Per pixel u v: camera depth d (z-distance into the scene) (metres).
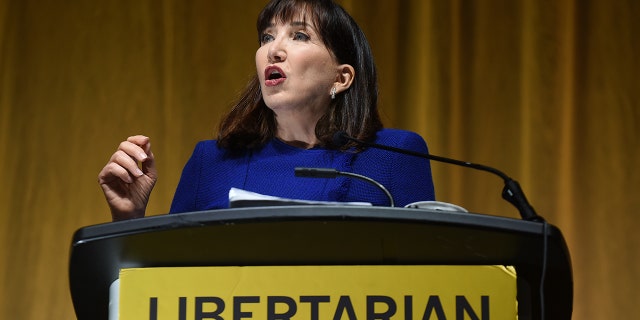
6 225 8.20
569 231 8.07
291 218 2.26
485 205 8.05
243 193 2.56
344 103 4.08
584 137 8.20
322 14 4.07
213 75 8.28
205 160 4.07
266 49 4.01
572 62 8.20
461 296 2.45
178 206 4.04
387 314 2.43
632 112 8.20
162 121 8.26
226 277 2.46
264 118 4.11
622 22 8.28
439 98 8.11
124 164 3.65
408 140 3.95
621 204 8.11
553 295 2.54
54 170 8.26
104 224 2.35
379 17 8.19
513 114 8.17
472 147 8.11
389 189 3.78
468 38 8.26
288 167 3.88
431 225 2.28
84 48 8.39
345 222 2.27
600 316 8.01
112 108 8.30
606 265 8.05
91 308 2.70
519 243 2.37
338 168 3.80
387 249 2.43
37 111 8.32
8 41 8.38
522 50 8.22
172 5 8.38
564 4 8.27
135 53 8.37
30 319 8.09
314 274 2.44
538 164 8.12
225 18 8.35
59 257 8.16
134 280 2.47
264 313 2.44
